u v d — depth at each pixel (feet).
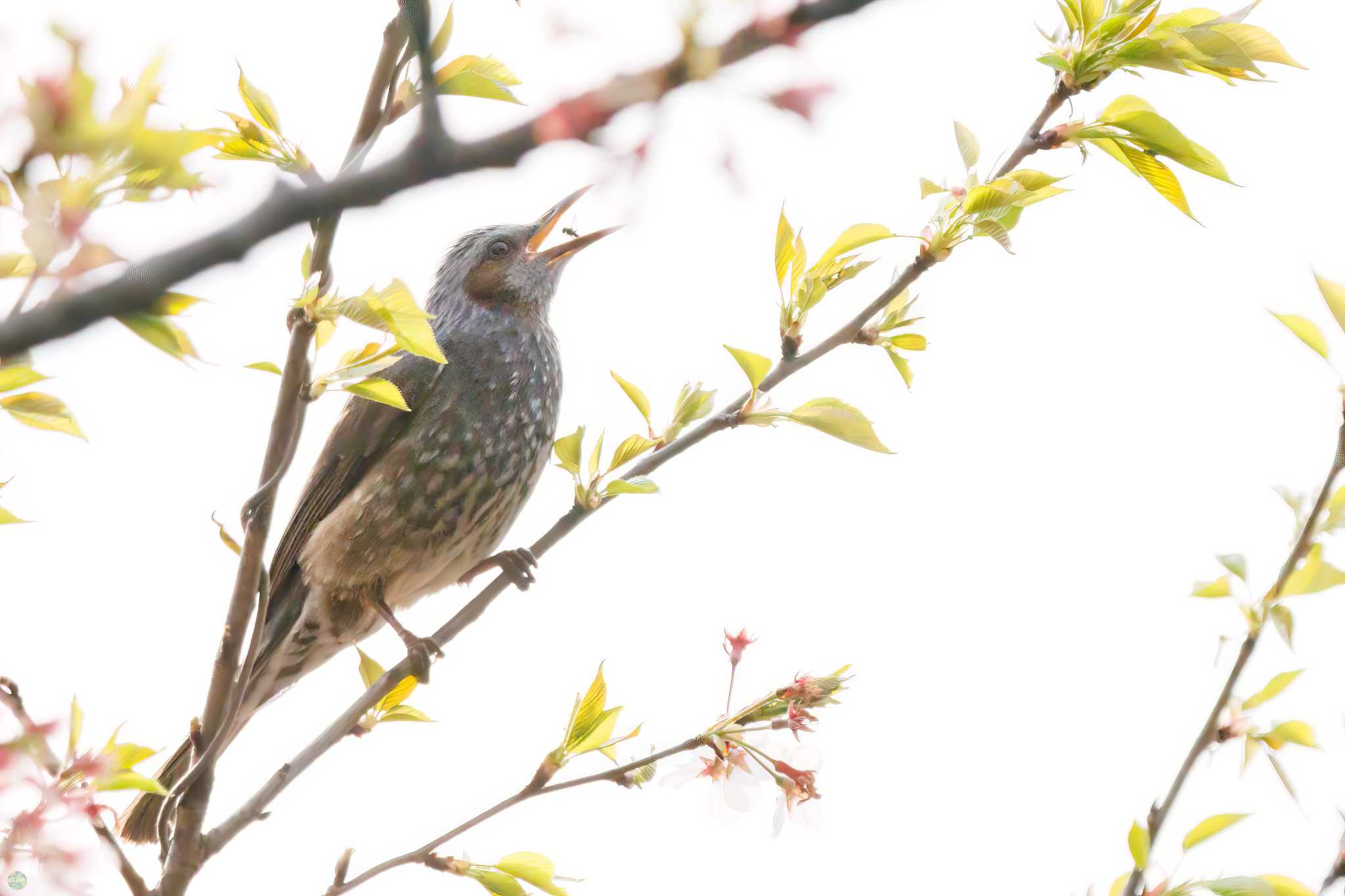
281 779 24.04
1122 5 21.52
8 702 18.28
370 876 22.81
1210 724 20.03
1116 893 20.34
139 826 31.07
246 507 21.50
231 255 7.07
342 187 6.89
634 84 6.02
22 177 7.30
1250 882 19.63
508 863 22.76
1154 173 21.31
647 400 26.04
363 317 19.35
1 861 13.65
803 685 22.18
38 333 7.16
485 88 19.44
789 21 5.98
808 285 24.34
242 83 21.26
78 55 7.20
